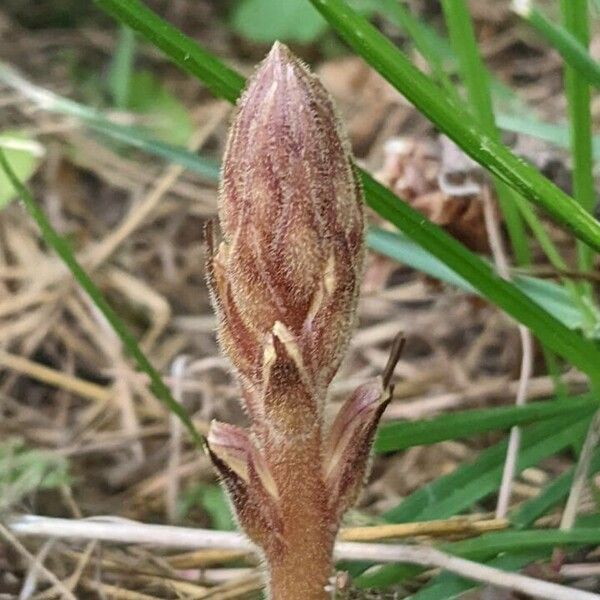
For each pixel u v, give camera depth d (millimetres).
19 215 396
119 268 383
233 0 509
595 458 214
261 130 125
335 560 208
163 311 359
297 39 460
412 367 328
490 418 217
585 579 214
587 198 216
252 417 145
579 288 234
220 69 185
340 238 130
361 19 159
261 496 147
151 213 404
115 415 324
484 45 468
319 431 144
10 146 318
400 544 213
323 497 148
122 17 180
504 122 272
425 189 279
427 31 399
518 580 195
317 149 126
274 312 132
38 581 240
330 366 137
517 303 191
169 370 341
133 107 450
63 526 233
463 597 211
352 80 466
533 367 295
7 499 250
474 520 220
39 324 358
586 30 202
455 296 321
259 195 127
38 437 312
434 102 162
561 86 427
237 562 241
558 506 230
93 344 359
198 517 275
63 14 510
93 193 422
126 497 287
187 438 302
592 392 222
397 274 363
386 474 283
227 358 141
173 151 270
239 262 130
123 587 240
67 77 468
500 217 278
